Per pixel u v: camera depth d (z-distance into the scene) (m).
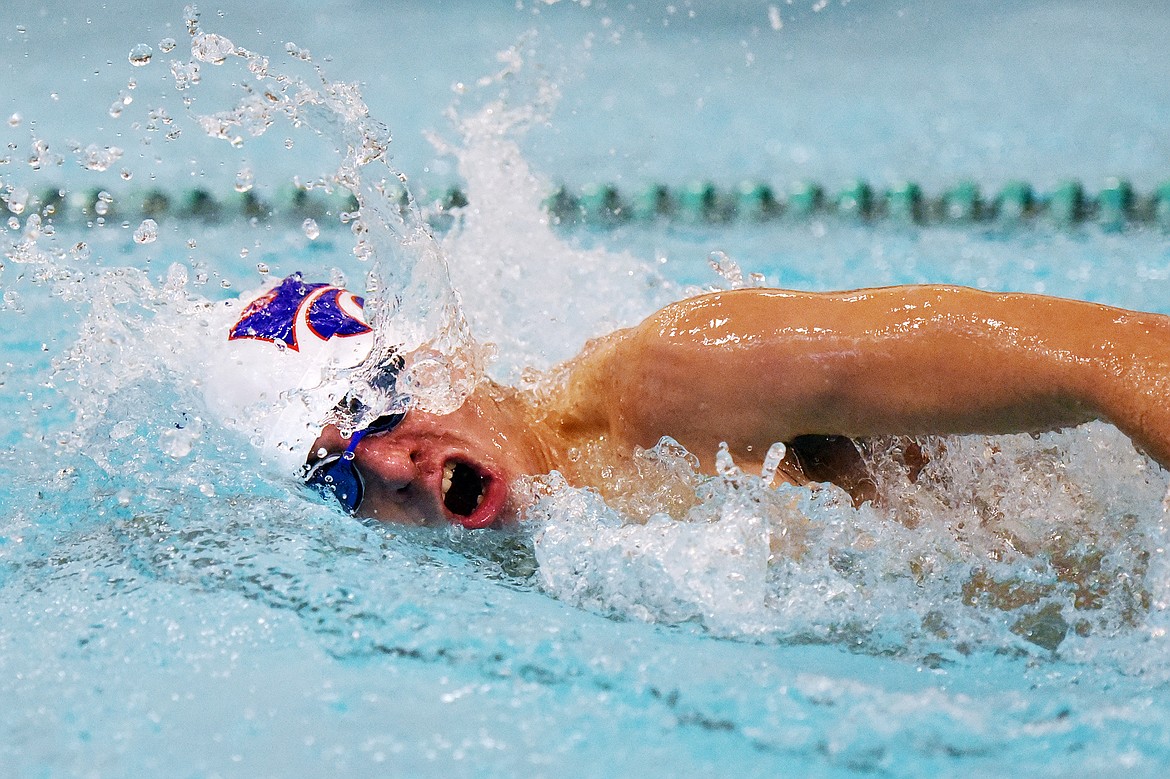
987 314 4.59
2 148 16.12
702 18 21.88
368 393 5.43
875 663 4.31
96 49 19.41
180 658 4.26
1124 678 4.12
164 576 4.94
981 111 17.36
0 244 11.59
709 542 4.83
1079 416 4.48
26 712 3.87
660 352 5.13
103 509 5.79
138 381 5.90
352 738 3.63
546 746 3.58
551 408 5.97
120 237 13.99
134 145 16.20
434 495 5.42
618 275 9.77
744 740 3.60
